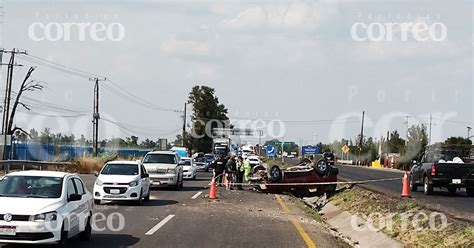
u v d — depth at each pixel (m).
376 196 25.45
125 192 23.88
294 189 33.88
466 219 16.84
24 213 12.20
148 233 15.96
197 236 15.62
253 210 23.16
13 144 55.41
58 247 12.71
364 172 60.12
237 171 35.34
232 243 14.63
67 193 13.49
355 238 19.14
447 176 27.62
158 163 34.03
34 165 47.28
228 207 23.86
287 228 18.02
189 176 46.91
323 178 33.53
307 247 14.32
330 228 21.59
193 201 26.31
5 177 13.73
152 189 34.28
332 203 29.97
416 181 30.31
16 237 12.12
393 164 81.19
